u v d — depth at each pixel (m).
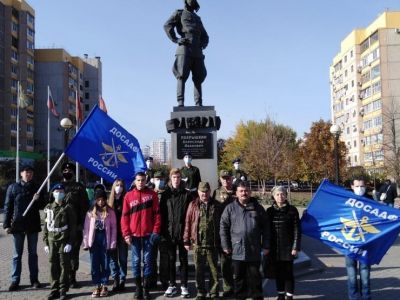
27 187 7.94
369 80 68.81
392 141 48.66
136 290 7.16
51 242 7.28
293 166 46.94
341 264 10.01
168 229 7.40
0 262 10.66
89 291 7.67
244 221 6.37
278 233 6.61
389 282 8.21
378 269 9.46
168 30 11.87
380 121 65.31
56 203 7.36
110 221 7.48
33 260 7.95
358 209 6.69
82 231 8.09
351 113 74.25
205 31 12.26
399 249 12.45
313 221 6.86
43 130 77.88
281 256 6.56
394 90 64.50
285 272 6.66
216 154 11.40
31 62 73.62
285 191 6.74
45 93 78.31
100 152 8.41
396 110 55.16
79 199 8.04
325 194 6.90
